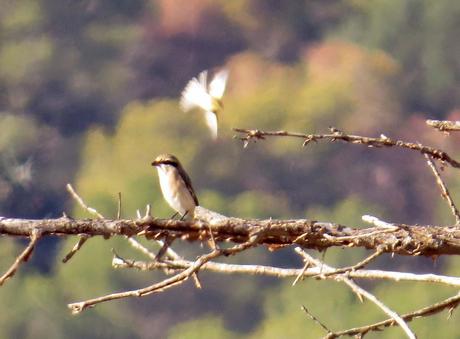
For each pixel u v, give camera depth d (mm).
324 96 27984
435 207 25672
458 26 31500
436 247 5270
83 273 23297
